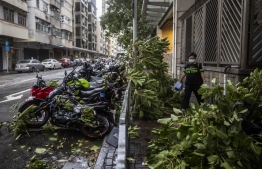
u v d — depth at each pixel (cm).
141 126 595
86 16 7475
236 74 547
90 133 563
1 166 427
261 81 311
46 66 3359
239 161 238
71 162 442
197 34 938
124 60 811
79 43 6756
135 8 1041
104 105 575
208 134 241
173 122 291
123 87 673
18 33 2919
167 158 256
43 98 675
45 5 3819
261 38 540
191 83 653
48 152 490
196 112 265
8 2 2683
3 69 3000
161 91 788
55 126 634
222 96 282
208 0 779
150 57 752
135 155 423
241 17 538
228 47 618
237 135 243
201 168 242
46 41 3812
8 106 882
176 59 1355
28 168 416
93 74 1152
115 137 510
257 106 297
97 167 412
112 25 2775
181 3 1312
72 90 628
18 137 559
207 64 800
